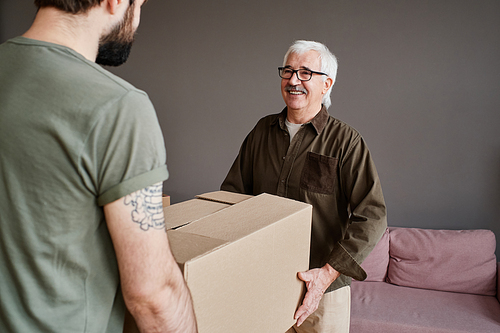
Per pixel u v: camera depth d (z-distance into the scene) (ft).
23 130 1.68
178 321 1.96
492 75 8.08
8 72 1.79
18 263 1.76
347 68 8.82
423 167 8.69
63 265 1.79
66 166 1.69
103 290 1.94
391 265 8.38
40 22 1.93
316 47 4.84
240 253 2.46
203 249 2.25
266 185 5.22
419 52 8.38
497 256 8.54
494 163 8.31
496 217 8.45
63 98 1.70
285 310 3.16
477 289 7.86
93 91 1.73
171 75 10.11
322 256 4.78
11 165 1.71
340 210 4.84
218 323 2.35
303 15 8.97
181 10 9.78
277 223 2.83
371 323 6.95
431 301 7.59
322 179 4.74
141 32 10.15
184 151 10.32
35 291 1.78
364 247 4.16
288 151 5.02
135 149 1.75
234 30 9.50
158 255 1.84
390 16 8.44
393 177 8.89
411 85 8.51
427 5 8.21
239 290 2.50
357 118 8.92
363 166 4.55
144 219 1.79
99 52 2.17
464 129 8.36
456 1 8.05
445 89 8.34
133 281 1.82
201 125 10.09
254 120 9.70
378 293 7.90
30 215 1.72
